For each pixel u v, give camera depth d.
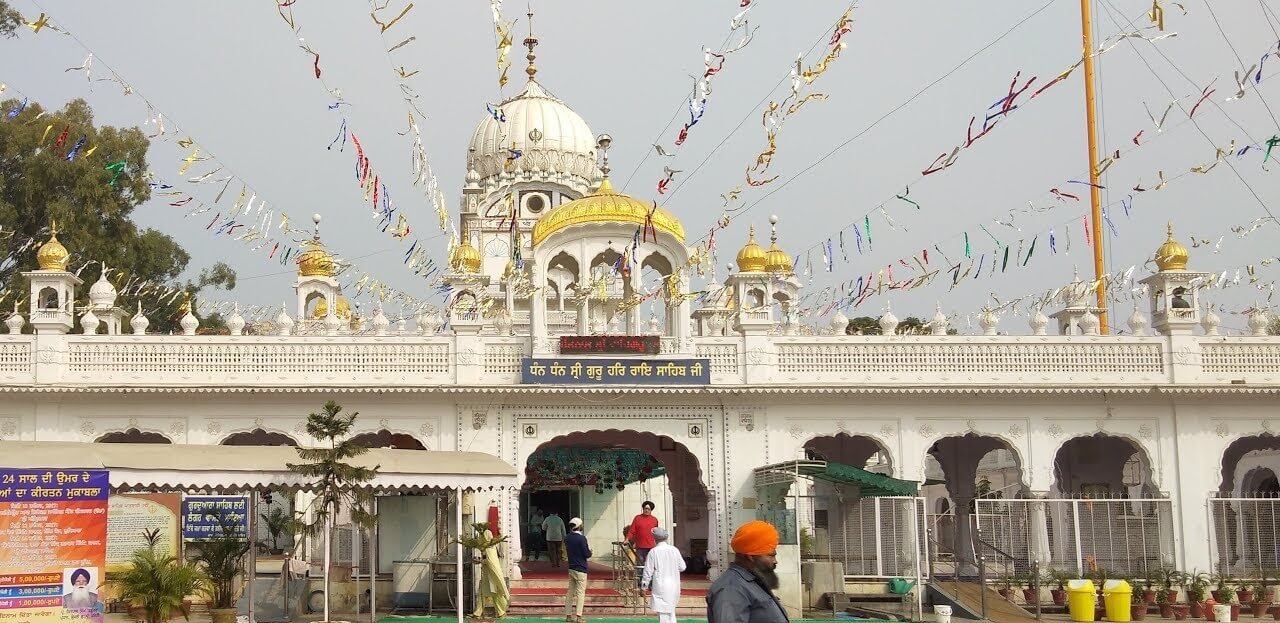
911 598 17.48
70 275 19.25
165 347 19.16
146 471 13.49
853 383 19.75
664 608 11.94
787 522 17.62
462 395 19.30
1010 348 20.05
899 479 19.03
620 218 20.38
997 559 19.20
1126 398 19.98
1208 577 19.31
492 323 22.89
